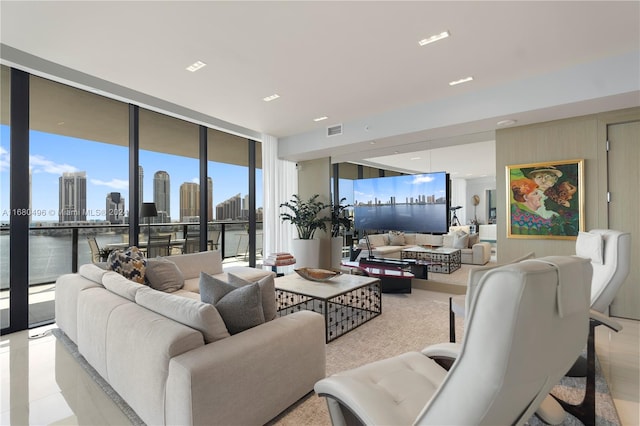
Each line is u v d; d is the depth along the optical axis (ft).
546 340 3.02
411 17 8.00
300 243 19.10
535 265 2.90
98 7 7.54
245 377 5.29
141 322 5.84
